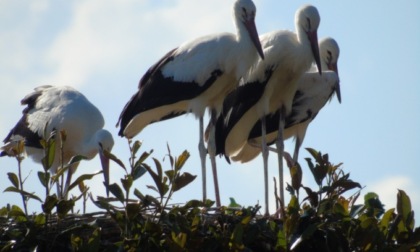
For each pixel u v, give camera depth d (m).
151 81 15.41
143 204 10.59
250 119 15.35
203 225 11.04
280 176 14.73
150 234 10.41
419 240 11.05
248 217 10.67
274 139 16.23
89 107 16.34
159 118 15.77
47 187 10.73
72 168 16.14
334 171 11.45
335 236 10.86
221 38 14.99
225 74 14.98
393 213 11.30
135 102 15.50
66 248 10.85
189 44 15.34
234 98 15.11
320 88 15.98
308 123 16.16
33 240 10.66
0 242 10.67
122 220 10.48
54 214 11.28
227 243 10.57
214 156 15.00
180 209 10.77
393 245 11.05
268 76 14.79
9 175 10.76
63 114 16.06
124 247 10.25
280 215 12.49
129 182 10.43
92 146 15.99
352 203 11.51
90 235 10.89
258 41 14.63
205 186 14.72
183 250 10.10
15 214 10.69
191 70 15.03
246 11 14.77
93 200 10.57
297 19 14.88
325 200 11.12
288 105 15.14
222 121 15.37
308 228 10.73
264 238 11.20
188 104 15.22
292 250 10.80
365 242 10.76
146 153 10.58
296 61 14.73
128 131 15.70
